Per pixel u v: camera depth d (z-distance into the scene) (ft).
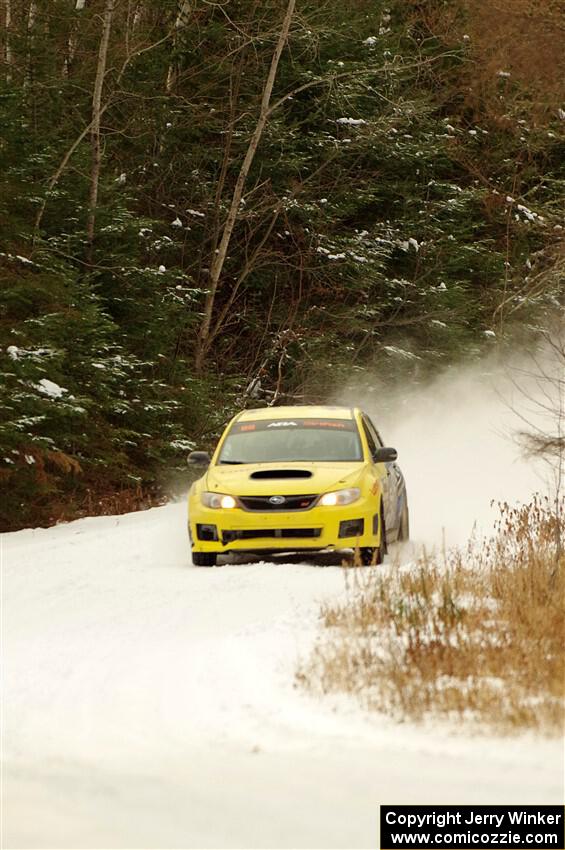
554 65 326.03
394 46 315.58
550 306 283.79
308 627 83.05
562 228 289.94
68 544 132.67
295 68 274.98
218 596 97.81
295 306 280.92
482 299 300.81
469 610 84.94
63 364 171.94
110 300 203.41
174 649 78.59
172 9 270.67
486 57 330.13
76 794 53.31
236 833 47.75
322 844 46.39
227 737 61.16
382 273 291.58
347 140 284.20
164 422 202.49
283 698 67.21
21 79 234.99
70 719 65.16
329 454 123.34
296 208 278.05
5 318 164.45
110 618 91.04
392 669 69.92
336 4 284.20
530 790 52.49
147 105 269.23
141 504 182.19
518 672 70.03
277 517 113.29
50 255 180.24
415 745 59.47
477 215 328.08
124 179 255.09
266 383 277.64
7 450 154.10
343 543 113.70
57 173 206.39
